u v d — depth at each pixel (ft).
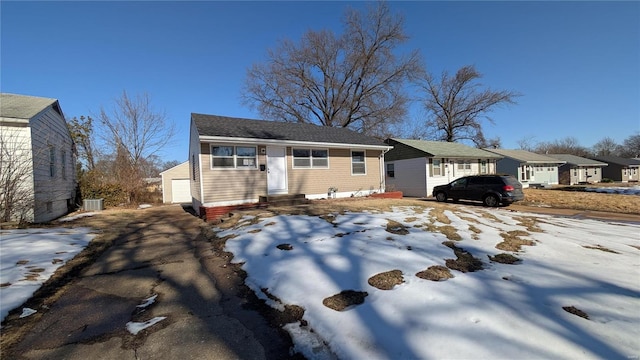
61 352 9.25
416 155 71.15
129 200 63.67
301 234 21.53
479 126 113.19
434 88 118.83
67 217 39.86
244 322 11.12
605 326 9.34
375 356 8.38
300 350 9.26
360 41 92.02
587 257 17.30
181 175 84.48
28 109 32.99
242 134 39.99
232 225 27.71
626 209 45.60
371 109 96.99
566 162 118.32
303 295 12.60
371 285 12.88
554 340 8.55
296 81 96.84
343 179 50.01
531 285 12.71
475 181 51.39
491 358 7.85
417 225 24.41
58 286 14.78
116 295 13.78
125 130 71.82
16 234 23.07
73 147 52.42
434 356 8.09
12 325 10.85
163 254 20.94
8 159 29.76
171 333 10.33
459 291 12.01
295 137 44.86
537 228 26.45
